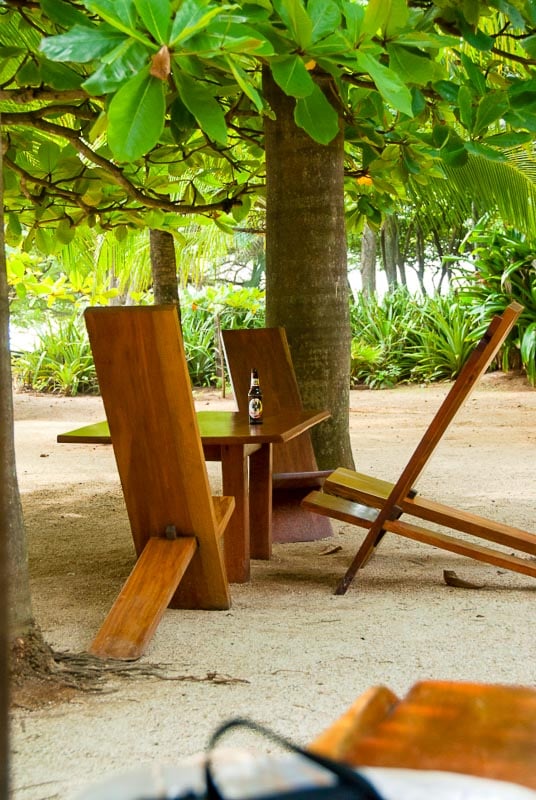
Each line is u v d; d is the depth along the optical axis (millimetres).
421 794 674
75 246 11297
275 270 6137
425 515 4254
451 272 38969
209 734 2514
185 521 3836
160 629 3621
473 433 10672
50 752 2398
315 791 608
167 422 3766
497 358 16750
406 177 6277
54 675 2955
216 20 3072
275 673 3066
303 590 4320
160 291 9961
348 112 5707
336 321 6137
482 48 4691
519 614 3844
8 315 2924
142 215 6816
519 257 16422
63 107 5586
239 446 4465
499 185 9820
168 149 6301
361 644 3404
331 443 6141
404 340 18453
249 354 5770
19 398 17000
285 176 6051
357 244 39844
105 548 5219
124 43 2920
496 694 969
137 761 2328
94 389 18328
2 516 583
